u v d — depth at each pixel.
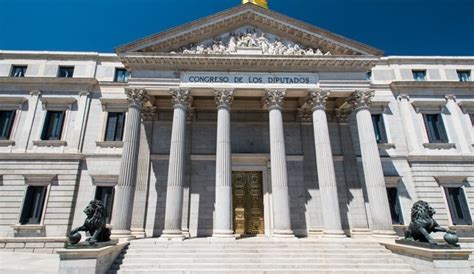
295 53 24.89
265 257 17.20
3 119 28.81
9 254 23.08
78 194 26.75
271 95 23.47
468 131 29.84
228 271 15.54
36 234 25.33
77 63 30.97
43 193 26.55
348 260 16.97
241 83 23.66
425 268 14.98
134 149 21.98
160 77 23.52
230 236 19.70
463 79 32.16
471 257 24.19
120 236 19.66
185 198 25.42
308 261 16.86
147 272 15.45
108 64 31.23
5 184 26.62
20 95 29.42
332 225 20.70
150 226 24.48
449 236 15.12
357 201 25.58
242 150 27.52
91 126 28.88
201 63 23.83
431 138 29.64
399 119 30.19
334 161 27.09
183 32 24.66
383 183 22.00
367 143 22.92
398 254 17.42
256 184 27.00
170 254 17.30
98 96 29.92
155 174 26.02
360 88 24.00
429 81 30.77
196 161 26.95
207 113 28.59
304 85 23.89
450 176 28.06
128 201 20.72
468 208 27.33
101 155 27.72
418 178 28.17
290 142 27.78
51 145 27.98
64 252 13.88
